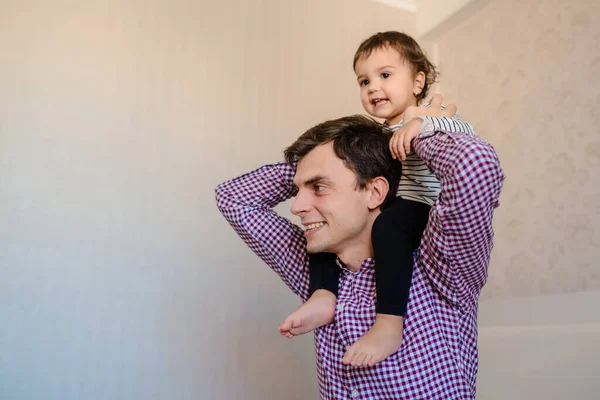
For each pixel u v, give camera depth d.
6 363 2.15
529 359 1.56
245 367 2.50
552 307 2.21
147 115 2.57
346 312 0.99
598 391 1.34
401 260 0.94
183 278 2.48
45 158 2.36
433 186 1.09
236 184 1.20
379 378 0.94
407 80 1.58
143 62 2.62
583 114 2.27
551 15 2.50
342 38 3.10
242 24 2.87
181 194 2.55
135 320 2.36
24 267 2.25
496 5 2.83
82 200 2.38
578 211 2.23
